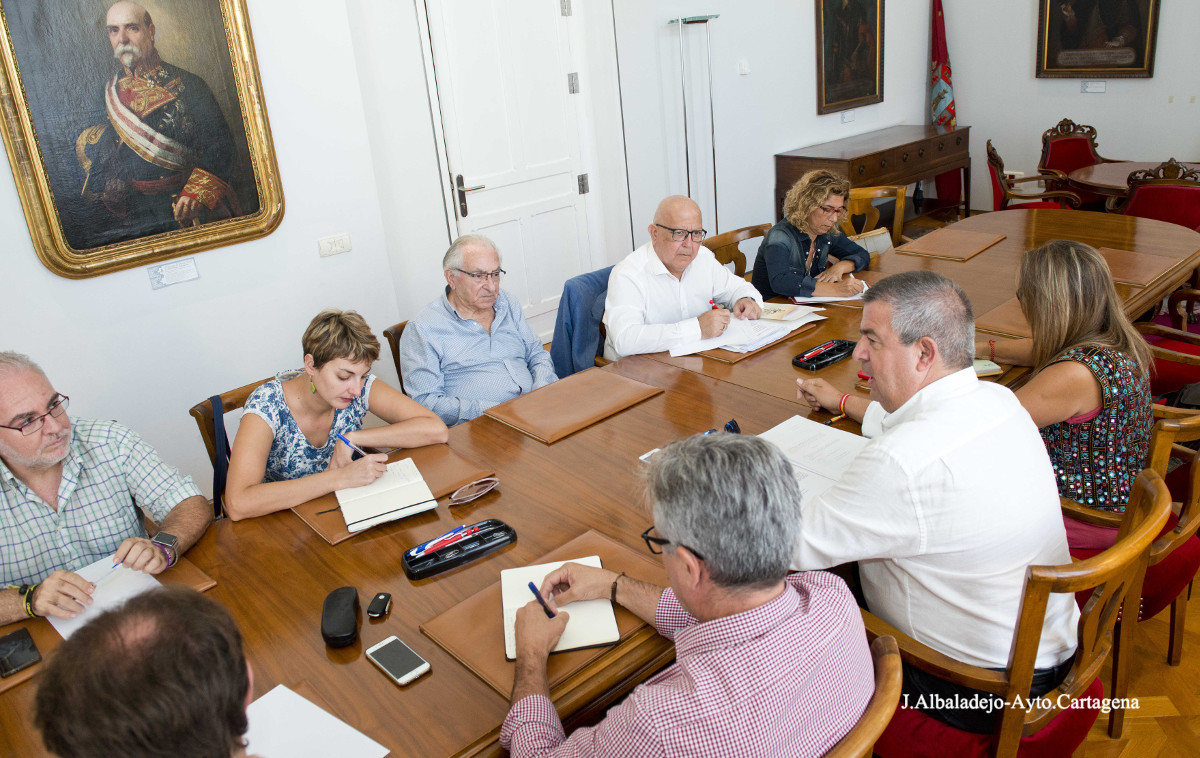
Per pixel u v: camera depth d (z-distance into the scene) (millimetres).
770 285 2945
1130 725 1939
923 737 1384
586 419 2037
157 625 762
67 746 735
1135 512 1360
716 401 2088
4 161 2742
